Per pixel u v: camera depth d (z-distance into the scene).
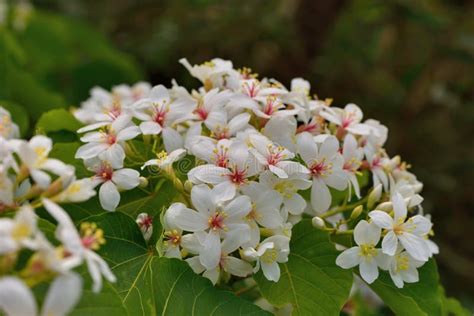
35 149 0.47
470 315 0.65
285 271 0.51
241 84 0.55
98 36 1.12
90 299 0.44
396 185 0.55
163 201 0.53
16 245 0.40
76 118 0.61
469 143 1.34
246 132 0.52
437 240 1.24
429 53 1.29
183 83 1.25
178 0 1.25
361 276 0.50
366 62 1.26
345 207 0.56
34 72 1.07
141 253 0.50
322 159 0.53
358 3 1.28
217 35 1.22
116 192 0.50
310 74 1.24
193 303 0.48
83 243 0.44
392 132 1.30
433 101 1.32
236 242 0.48
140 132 0.52
